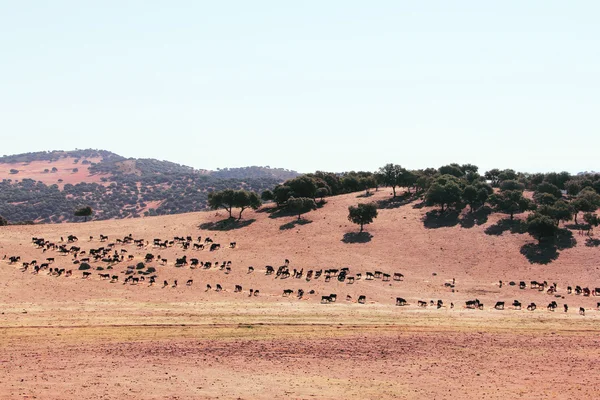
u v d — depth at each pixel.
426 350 65.56
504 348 66.75
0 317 74.50
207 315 79.06
